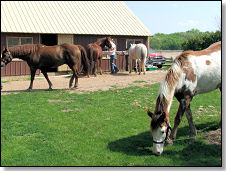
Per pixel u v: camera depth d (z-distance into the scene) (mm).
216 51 6039
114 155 5078
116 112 7797
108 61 17844
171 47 68312
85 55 11953
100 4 20828
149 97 9570
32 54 10578
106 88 11195
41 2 18484
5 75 14695
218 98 9344
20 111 7859
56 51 10609
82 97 9547
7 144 5613
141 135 6109
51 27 16062
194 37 22969
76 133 6230
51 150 5328
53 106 8422
